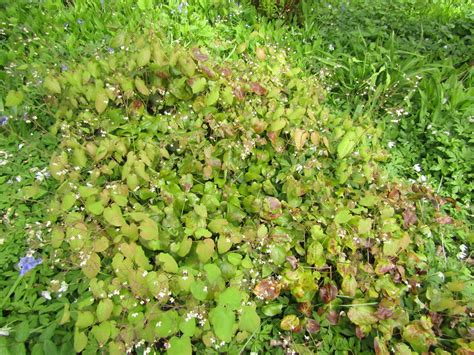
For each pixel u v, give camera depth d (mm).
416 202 929
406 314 695
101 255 736
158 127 908
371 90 1252
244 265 728
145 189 803
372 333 716
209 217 798
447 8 1721
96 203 703
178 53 928
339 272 736
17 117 926
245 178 909
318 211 865
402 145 1138
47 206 769
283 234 786
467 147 1062
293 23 1529
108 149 821
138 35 1097
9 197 775
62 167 785
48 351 584
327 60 1342
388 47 1405
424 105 1157
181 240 746
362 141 1001
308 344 706
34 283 686
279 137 974
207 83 974
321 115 1032
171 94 970
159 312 628
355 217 826
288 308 743
